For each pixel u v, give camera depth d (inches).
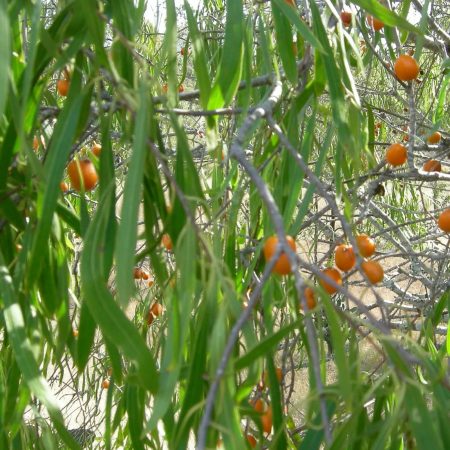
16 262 23.7
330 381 57.3
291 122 25.1
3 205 23.3
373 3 24.4
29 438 28.2
